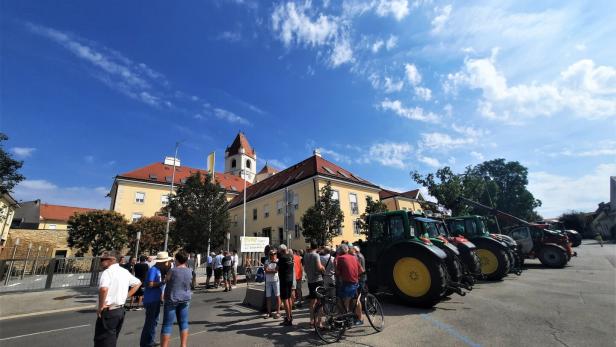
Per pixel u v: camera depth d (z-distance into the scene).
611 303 6.79
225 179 48.03
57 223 45.94
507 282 10.52
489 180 51.03
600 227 51.88
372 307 5.91
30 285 14.20
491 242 11.34
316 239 18.92
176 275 4.97
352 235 25.08
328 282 7.09
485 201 46.47
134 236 27.33
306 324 6.47
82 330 6.99
